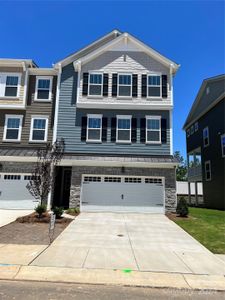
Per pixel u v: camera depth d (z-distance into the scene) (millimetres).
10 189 16719
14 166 16938
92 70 18719
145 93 18281
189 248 8695
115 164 16500
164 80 18484
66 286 5434
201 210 20250
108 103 18141
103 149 17656
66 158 16750
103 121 18000
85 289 5305
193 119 29922
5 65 19125
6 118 18719
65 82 18875
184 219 14180
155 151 17578
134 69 18688
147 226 12273
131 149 17625
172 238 10039
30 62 19109
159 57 18688
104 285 5547
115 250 8172
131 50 19000
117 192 16531
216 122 24172
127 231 11102
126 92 18328
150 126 17938
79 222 12758
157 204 16344
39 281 5660
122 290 5312
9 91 18828
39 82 19344
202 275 6227
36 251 7641
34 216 13188
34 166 16875
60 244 8602
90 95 18297
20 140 18406
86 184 16609
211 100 25562
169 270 6492
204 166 26422
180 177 59188
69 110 18328
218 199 22984
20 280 5684
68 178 19516
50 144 16812
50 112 18812
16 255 7211
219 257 7770
